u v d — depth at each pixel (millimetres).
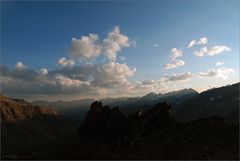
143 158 64250
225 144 58656
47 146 97250
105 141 87438
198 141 64812
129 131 85250
